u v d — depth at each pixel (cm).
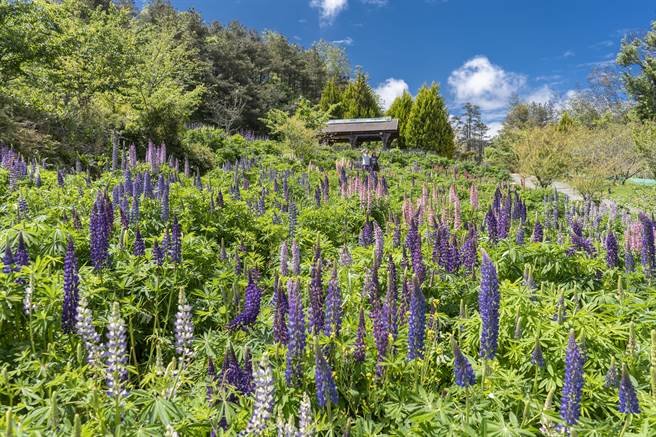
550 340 404
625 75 4306
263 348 441
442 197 1441
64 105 1928
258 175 1670
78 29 2123
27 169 1036
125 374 355
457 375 310
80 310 337
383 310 390
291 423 280
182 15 5941
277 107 5772
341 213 1199
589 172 2367
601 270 661
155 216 828
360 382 402
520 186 2736
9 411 226
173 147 2069
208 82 4997
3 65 1831
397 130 4544
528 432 298
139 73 2206
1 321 397
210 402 332
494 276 337
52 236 595
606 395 360
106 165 1437
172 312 549
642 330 449
